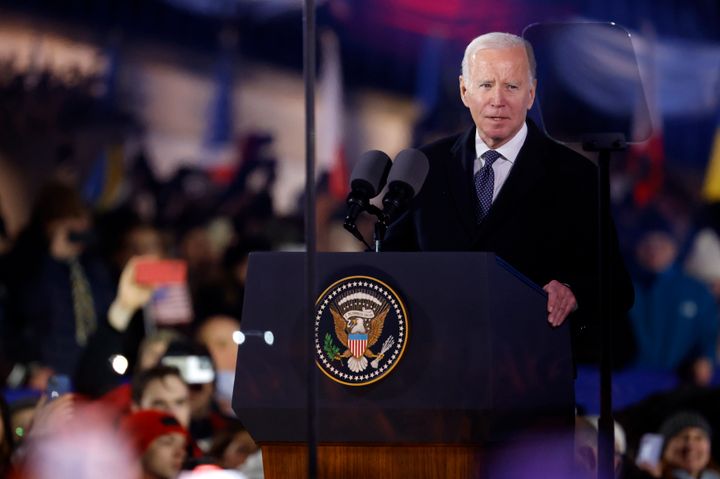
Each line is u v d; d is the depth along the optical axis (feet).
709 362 62.85
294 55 71.41
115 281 56.75
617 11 75.82
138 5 67.51
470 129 25.89
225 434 39.63
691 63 76.33
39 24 65.36
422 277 21.22
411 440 21.09
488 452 21.15
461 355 20.97
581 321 24.13
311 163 19.33
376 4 72.95
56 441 32.73
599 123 24.38
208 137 68.64
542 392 21.06
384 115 73.05
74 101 65.72
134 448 32.09
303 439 21.30
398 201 22.77
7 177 64.18
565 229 25.09
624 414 46.26
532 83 25.14
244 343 21.47
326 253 21.45
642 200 72.64
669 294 63.31
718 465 46.75
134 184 65.21
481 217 25.26
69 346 51.60
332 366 21.11
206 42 69.31
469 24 73.46
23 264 52.01
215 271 59.26
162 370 36.37
